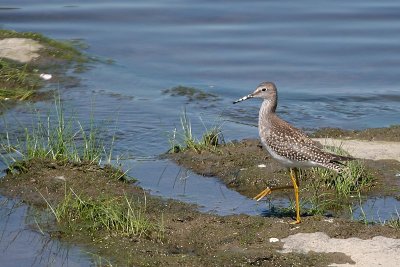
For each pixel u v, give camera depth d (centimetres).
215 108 1928
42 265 1144
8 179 1427
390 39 2348
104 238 1212
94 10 2597
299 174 1467
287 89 2056
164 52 2295
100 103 1928
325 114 1895
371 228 1206
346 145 1636
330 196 1404
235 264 1119
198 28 2448
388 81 2117
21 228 1262
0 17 2517
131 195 1370
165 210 1326
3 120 1792
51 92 2003
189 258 1138
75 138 1680
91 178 1412
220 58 2248
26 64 2153
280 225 1220
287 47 2311
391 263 1109
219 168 1523
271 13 2547
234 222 1242
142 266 1127
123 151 1627
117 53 2288
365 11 2552
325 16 2516
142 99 1970
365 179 1454
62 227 1254
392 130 1723
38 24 2478
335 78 2131
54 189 1380
